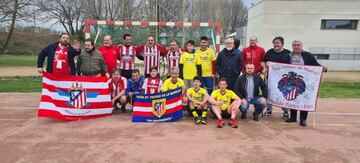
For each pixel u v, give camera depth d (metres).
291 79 6.78
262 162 4.54
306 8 27.88
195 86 6.83
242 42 40.75
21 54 38.72
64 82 6.68
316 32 28.08
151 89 7.16
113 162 4.43
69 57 6.91
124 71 8.27
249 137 5.72
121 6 29.59
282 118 7.37
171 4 36.88
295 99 6.74
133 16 30.25
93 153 4.77
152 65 8.37
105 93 7.04
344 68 28.02
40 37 44.41
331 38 28.03
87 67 7.06
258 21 30.02
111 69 7.94
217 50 11.91
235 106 6.63
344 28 28.00
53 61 6.76
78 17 38.75
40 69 6.60
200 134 5.83
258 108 7.03
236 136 5.76
